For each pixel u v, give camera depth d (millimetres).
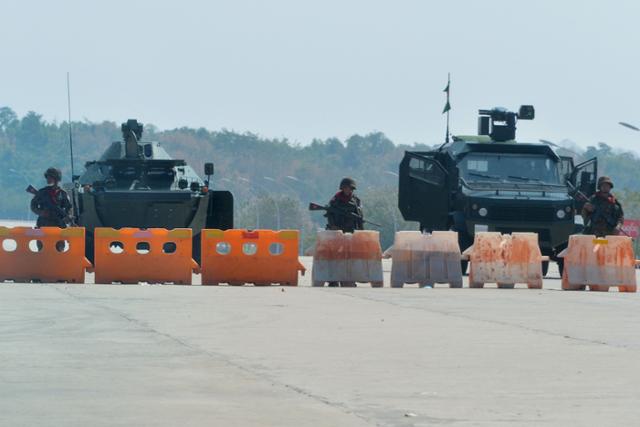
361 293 59094
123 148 85438
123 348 36906
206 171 81562
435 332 42125
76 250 64125
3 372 32219
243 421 26125
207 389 30000
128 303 51250
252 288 61188
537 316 48531
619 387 30812
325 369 33375
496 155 87688
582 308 52656
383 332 41906
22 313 46531
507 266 66500
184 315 46531
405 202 91750
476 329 43250
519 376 32438
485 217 84625
